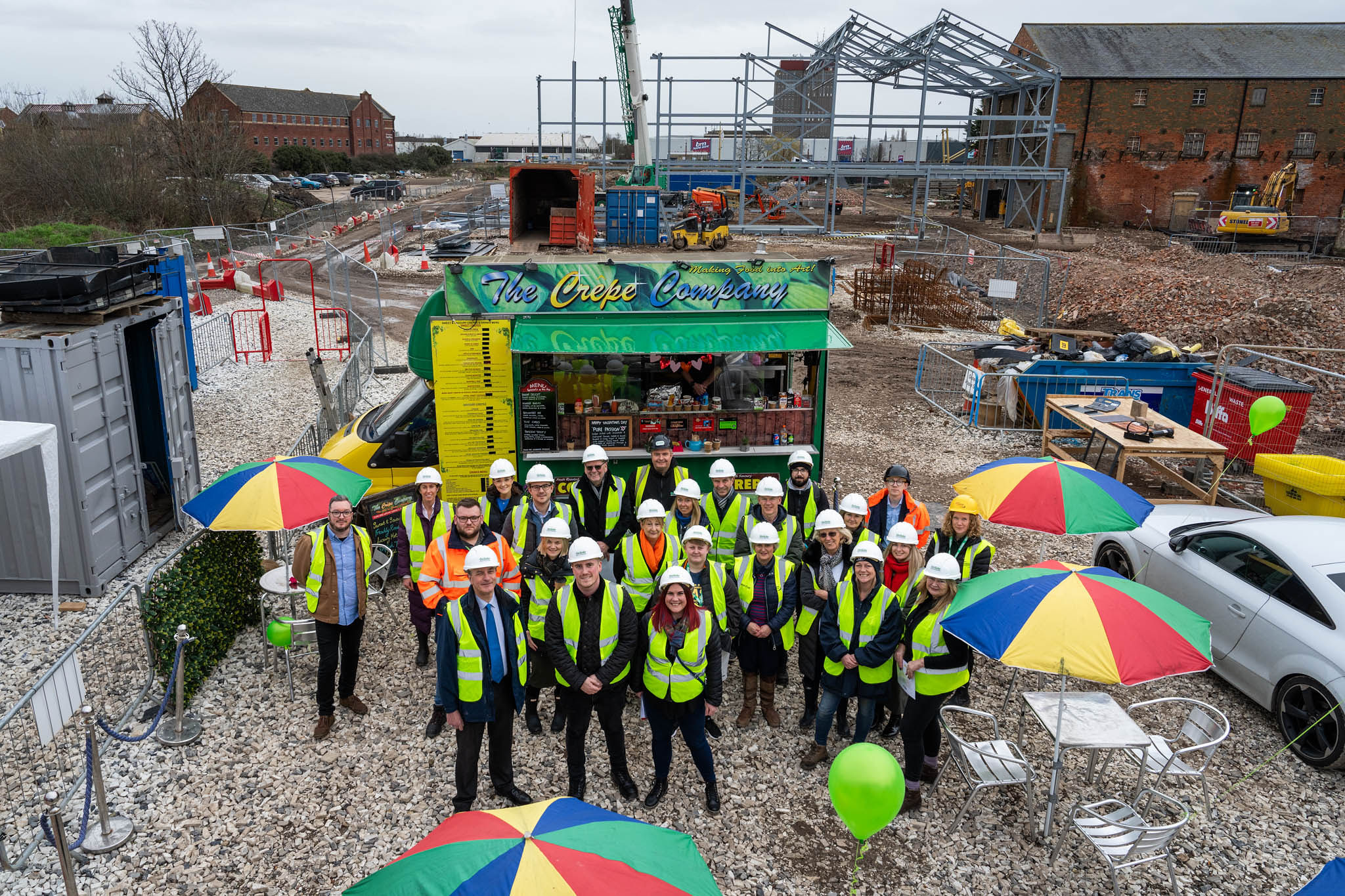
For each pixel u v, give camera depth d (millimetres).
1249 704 7703
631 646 5941
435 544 6898
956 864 5758
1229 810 6316
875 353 21734
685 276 9258
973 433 15469
